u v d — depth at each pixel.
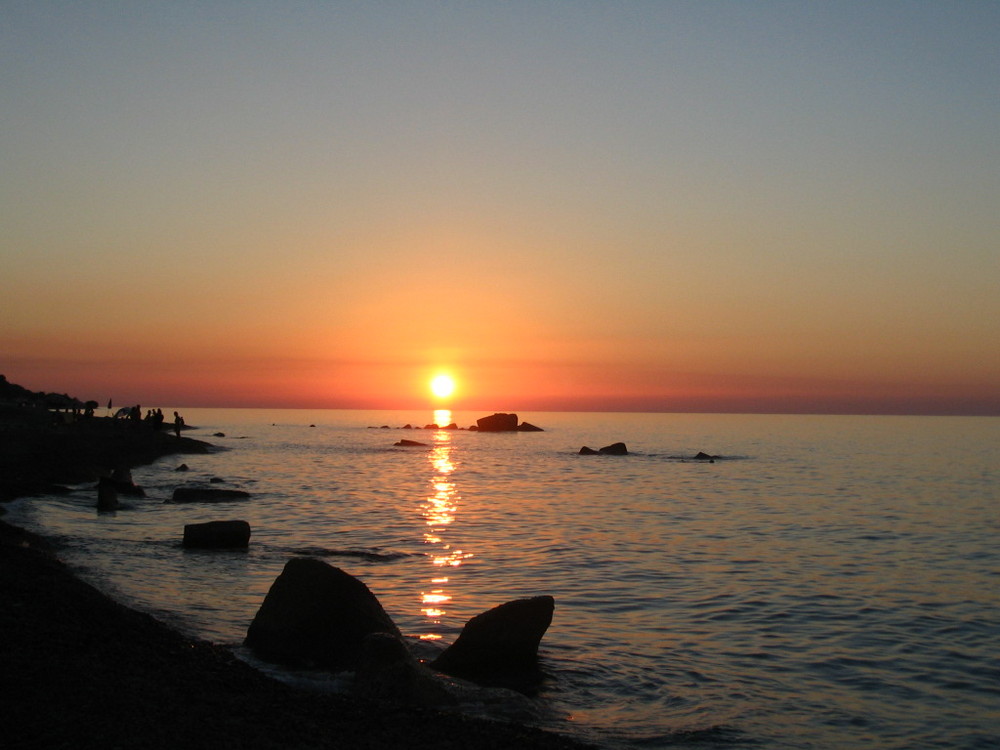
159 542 27.56
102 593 17.95
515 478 61.28
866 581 24.39
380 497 46.12
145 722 10.32
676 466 75.06
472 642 15.52
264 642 15.77
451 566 25.73
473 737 11.26
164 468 59.91
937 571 26.11
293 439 121.31
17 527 25.69
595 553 28.66
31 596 15.05
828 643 17.84
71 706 10.54
